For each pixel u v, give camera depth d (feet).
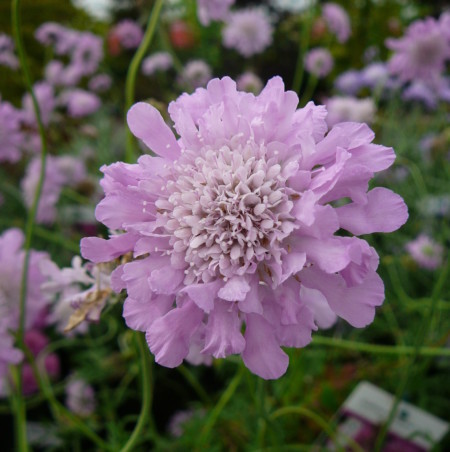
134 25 1.36
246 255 0.30
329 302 0.30
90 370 0.73
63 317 0.67
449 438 0.59
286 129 0.31
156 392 0.77
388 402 0.55
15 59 1.15
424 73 0.79
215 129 0.32
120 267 0.31
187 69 1.04
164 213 0.31
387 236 0.84
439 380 0.67
